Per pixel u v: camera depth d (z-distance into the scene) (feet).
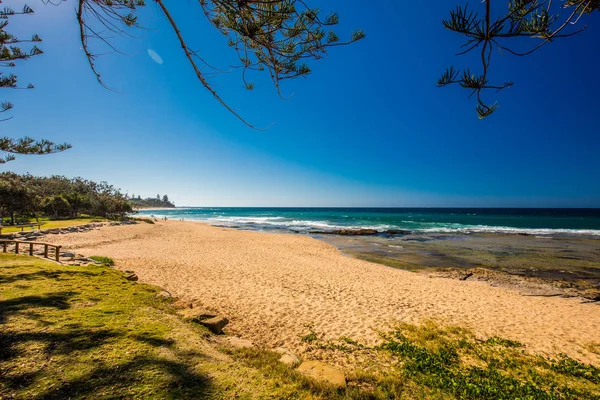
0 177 102.01
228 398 9.46
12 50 16.24
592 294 37.06
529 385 15.94
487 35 6.09
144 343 12.39
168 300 20.31
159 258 48.52
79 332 12.71
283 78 9.52
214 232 102.99
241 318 24.21
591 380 16.97
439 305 29.68
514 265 54.95
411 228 134.21
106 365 10.37
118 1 9.80
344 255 66.03
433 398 13.80
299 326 23.27
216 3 7.45
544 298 34.53
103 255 48.24
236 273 39.83
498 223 164.66
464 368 17.66
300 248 70.85
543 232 114.32
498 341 21.75
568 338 22.82
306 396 10.41
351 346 20.20
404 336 22.09
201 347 13.10
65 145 20.24
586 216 243.81
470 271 48.42
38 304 15.62
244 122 9.28
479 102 7.06
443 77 7.05
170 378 10.09
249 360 13.39
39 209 133.08
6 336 11.76
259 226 148.15
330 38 8.52
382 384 14.49
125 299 18.38
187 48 8.52
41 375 9.43
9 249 40.70
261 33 7.81
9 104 17.30
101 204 165.07
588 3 5.67
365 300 30.40
